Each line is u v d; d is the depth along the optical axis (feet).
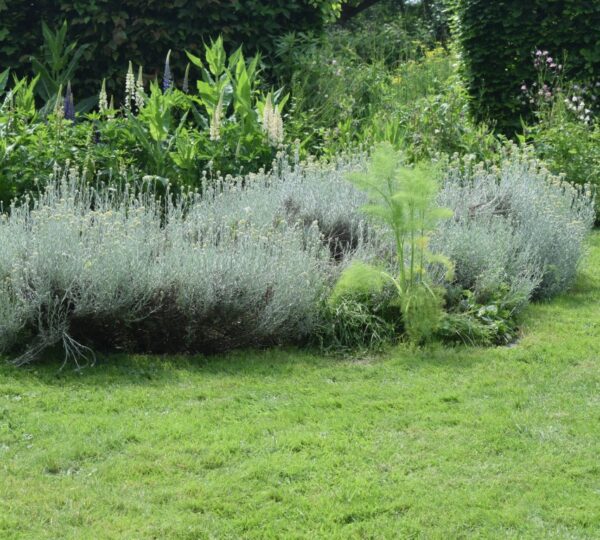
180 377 16.02
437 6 73.00
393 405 14.80
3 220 18.99
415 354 17.47
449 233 20.72
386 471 12.39
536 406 14.78
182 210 22.11
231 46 35.09
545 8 37.04
